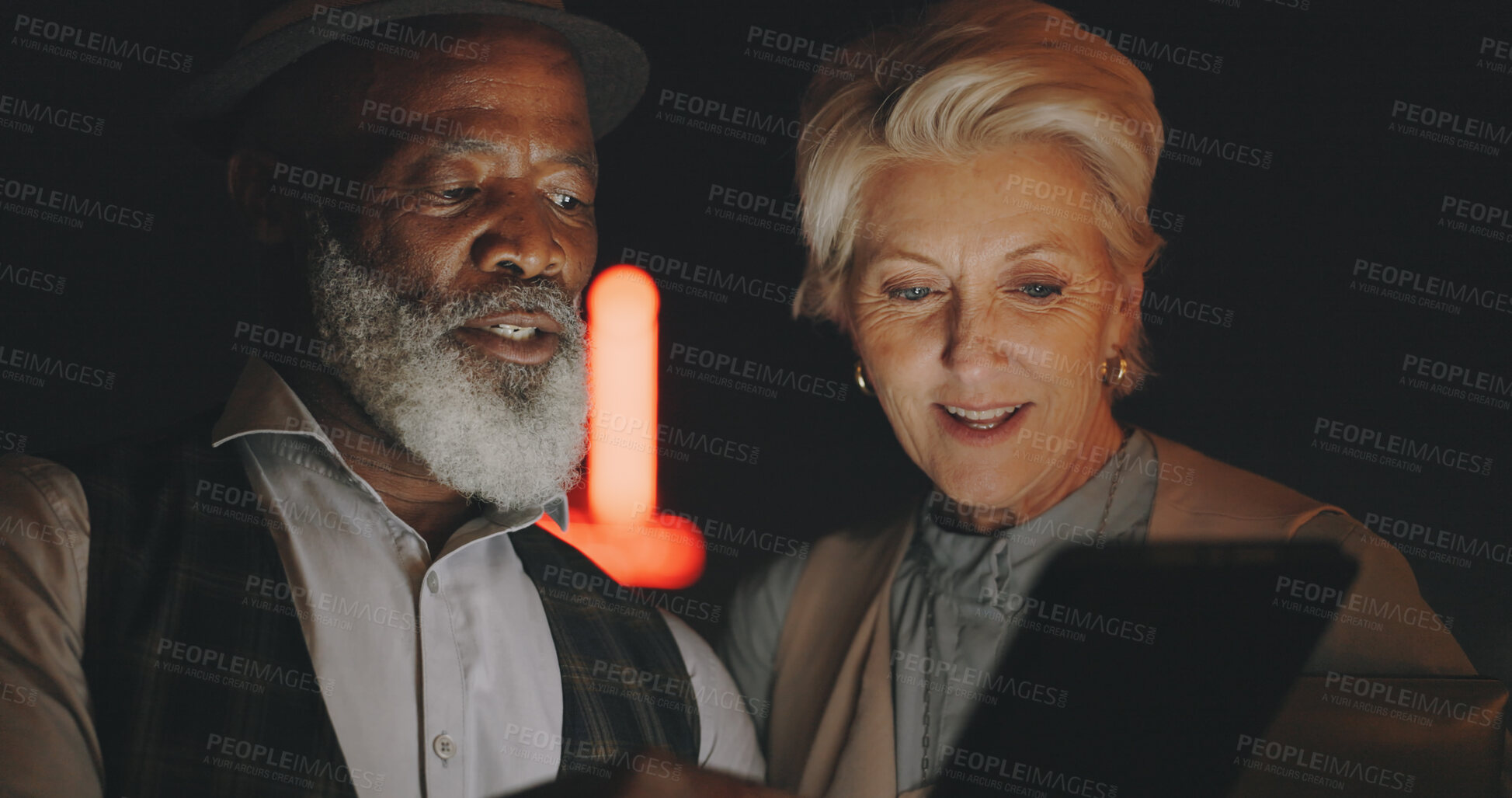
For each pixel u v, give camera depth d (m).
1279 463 2.45
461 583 1.58
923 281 2.04
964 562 2.12
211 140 1.73
